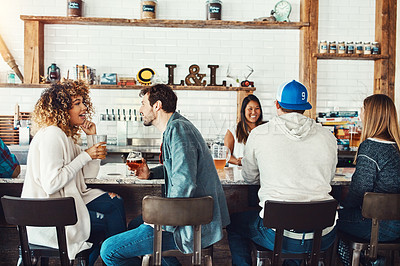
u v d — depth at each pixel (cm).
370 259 191
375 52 481
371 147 203
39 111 202
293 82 204
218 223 181
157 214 162
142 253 183
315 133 193
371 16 502
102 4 491
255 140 197
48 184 184
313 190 185
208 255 181
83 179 210
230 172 253
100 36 493
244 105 344
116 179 215
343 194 245
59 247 172
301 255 187
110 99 494
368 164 201
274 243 175
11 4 488
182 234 175
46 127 197
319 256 177
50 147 188
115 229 212
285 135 190
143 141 486
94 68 494
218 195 188
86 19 469
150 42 496
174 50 498
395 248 200
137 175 219
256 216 207
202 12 497
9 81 475
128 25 489
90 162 219
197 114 500
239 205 241
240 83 493
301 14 488
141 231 184
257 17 499
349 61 504
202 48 499
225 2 498
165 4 495
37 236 187
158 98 192
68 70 464
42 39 484
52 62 491
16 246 240
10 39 490
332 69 504
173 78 490
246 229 209
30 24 469
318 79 504
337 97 505
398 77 477
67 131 206
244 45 500
